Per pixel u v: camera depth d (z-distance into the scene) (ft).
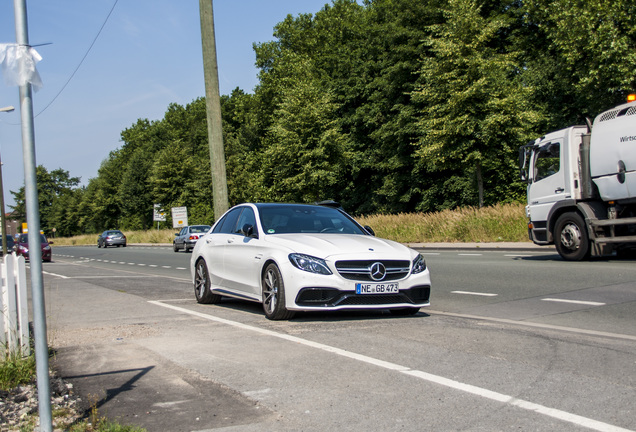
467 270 45.50
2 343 17.28
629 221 42.88
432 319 24.58
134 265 78.84
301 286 23.30
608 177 44.39
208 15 42.86
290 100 144.25
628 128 42.93
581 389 13.94
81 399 14.49
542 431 11.38
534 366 16.15
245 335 21.48
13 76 11.33
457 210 93.40
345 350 18.60
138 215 283.18
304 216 28.68
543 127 120.88
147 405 13.84
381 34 160.56
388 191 153.48
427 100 107.65
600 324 22.41
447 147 104.99
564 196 47.42
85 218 349.82
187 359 18.07
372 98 158.10
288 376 15.85
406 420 12.26
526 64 129.08
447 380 14.99
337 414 12.78
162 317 26.66
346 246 24.18
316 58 203.10
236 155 194.90
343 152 143.95
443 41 103.50
